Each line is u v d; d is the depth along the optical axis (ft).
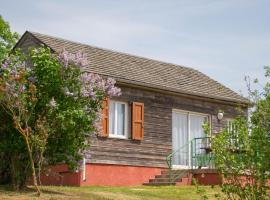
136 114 80.28
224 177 33.22
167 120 84.48
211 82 96.32
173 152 84.33
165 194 58.34
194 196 57.52
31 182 58.39
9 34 84.48
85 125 50.44
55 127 49.14
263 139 33.04
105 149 75.97
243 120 34.35
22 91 47.67
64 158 50.55
